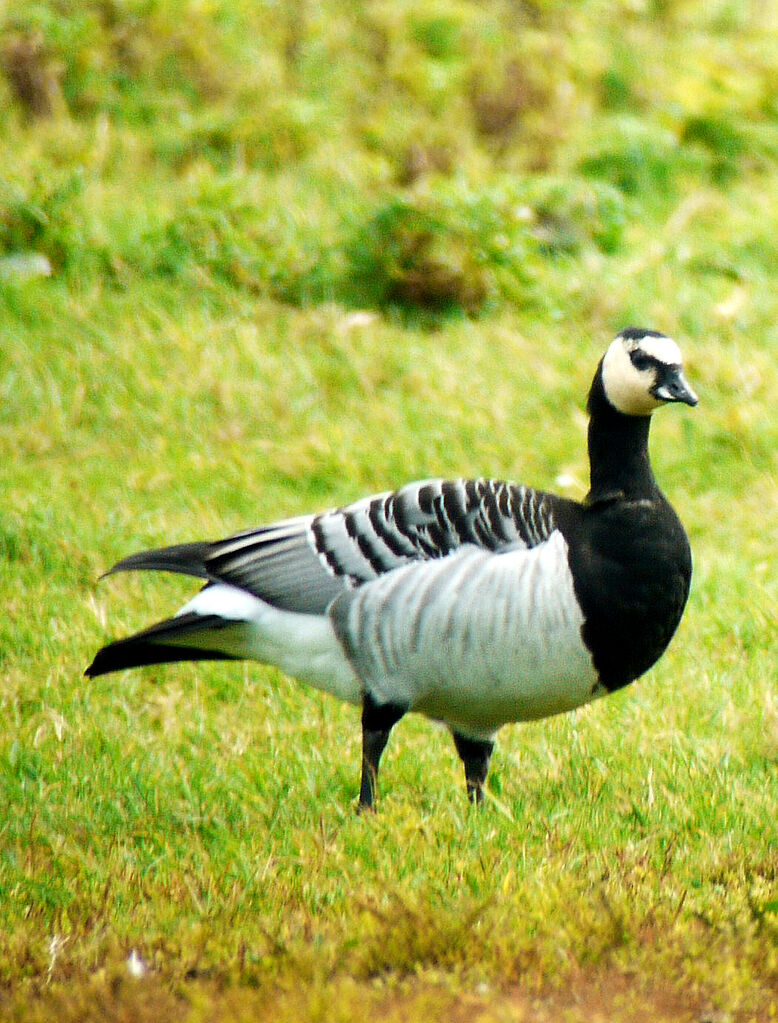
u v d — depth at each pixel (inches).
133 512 489.7
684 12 907.4
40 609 432.5
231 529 481.4
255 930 266.5
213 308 614.5
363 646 320.8
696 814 326.0
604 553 316.8
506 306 628.1
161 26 805.9
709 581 453.7
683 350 589.9
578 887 278.5
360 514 324.8
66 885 297.1
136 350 578.2
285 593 326.0
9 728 377.4
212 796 344.5
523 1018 232.5
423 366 578.9
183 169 720.3
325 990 234.8
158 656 340.8
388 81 807.7
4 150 701.9
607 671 321.4
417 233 627.2
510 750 374.0
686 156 756.6
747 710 382.6
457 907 267.3
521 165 736.3
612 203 675.4
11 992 252.5
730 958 249.6
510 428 544.4
